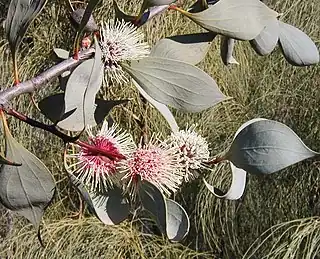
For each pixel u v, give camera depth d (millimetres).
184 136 423
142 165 396
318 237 1670
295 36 572
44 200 408
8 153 407
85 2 1627
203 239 1881
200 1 493
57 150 1853
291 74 1884
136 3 1740
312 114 1850
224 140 1876
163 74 416
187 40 465
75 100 417
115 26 432
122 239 1791
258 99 1896
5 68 1796
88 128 405
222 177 1759
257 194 1819
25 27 406
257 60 1927
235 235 1825
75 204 1896
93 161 401
